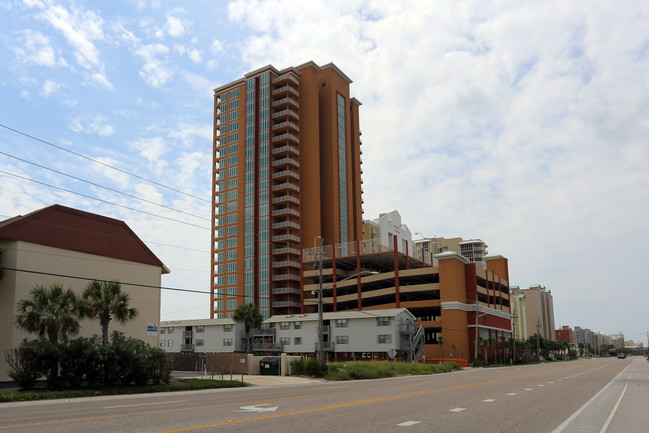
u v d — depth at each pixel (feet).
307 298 367.25
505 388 85.87
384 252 315.99
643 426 41.86
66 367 80.48
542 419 45.09
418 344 247.70
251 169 397.60
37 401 64.75
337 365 144.46
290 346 264.52
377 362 177.58
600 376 137.90
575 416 47.91
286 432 35.19
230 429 36.29
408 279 321.52
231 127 417.69
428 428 38.11
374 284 336.08
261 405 54.44
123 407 53.11
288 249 369.09
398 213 382.42
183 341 290.76
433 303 290.56
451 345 277.44
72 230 123.85
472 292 297.94
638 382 108.99
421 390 79.77
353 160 444.55
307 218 386.11
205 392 81.10
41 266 115.55
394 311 244.01
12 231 110.63
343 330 252.01
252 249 380.99
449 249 613.11
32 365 78.07
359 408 51.60
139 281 139.03
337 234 392.06
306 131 401.70
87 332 122.83
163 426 37.68
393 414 46.57
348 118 437.17
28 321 89.71
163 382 91.04
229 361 150.30
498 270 408.26
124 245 136.56
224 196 406.82
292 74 409.49
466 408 52.80
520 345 376.48
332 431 35.99
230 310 379.14
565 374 151.53
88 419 41.91
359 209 433.89
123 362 84.79
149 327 98.32
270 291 367.66
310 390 81.66
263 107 405.18
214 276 396.16
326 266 353.92
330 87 421.18
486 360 281.54
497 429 38.40
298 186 394.73
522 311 571.28
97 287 96.02
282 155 397.60
